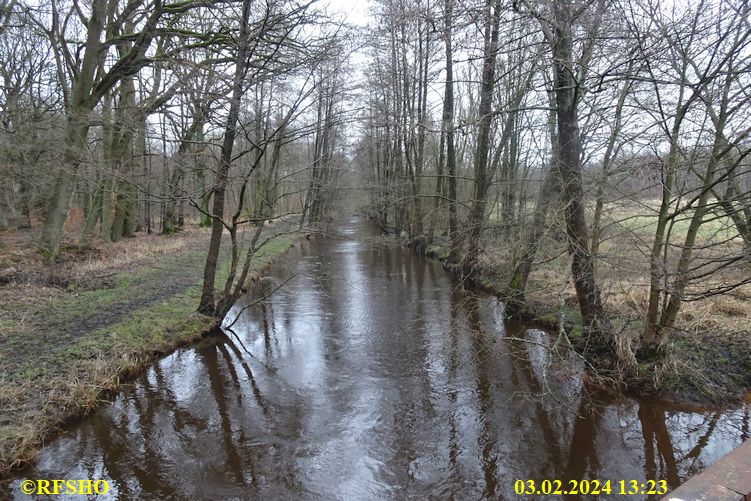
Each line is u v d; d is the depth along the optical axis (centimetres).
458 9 750
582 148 945
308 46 937
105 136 1419
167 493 505
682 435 600
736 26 584
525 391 742
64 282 1225
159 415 672
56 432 602
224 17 943
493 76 1305
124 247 1855
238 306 1263
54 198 1340
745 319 785
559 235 871
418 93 2252
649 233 784
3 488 501
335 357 899
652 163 667
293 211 1123
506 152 1823
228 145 926
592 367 752
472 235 1436
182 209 2628
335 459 567
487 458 566
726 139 626
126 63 1241
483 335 1012
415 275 1728
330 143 1338
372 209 2567
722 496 200
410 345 960
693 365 707
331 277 1673
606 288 957
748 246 618
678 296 663
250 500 495
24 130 1411
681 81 629
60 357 748
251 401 720
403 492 507
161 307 1054
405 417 666
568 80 777
